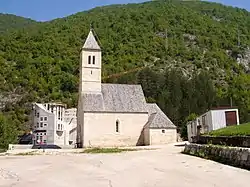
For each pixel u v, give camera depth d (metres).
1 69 126.69
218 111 50.66
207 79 116.69
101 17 174.12
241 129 28.33
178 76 115.19
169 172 18.89
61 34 148.75
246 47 162.12
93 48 60.78
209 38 164.50
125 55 141.12
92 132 56.69
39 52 136.75
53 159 29.56
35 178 17.77
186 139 75.12
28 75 126.50
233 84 127.06
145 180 16.41
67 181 16.58
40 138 89.75
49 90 122.88
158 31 165.25
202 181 15.85
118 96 60.62
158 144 56.91
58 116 94.69
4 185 15.84
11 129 62.53
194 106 99.25
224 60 146.00
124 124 58.50
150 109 62.72
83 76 59.88
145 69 120.88
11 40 142.75
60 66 131.25
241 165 19.56
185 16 179.75
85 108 57.00
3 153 41.66
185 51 150.00
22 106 114.69
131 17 173.62
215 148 24.22
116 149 45.28
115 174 18.66
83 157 31.12
